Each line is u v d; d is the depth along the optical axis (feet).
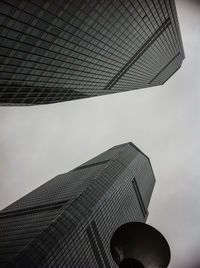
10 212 474.49
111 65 323.16
